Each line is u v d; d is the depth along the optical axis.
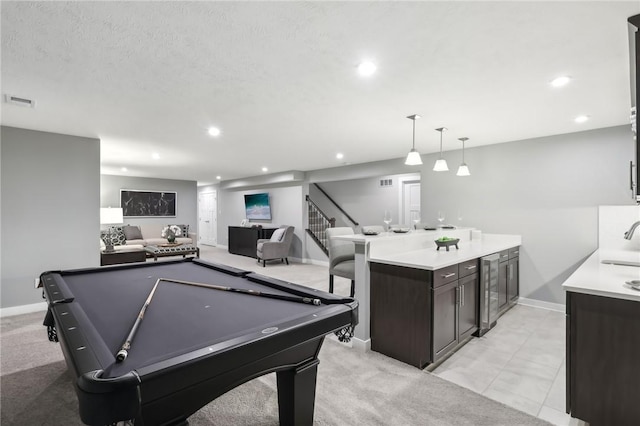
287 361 1.55
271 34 1.77
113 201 8.47
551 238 4.05
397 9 1.54
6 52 1.95
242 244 8.72
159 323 1.46
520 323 3.52
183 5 1.50
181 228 8.83
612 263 2.59
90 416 0.86
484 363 2.60
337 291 4.92
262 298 1.88
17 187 3.77
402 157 5.71
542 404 2.04
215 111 3.13
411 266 2.55
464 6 1.52
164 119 3.40
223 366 1.09
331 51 1.96
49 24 1.65
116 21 1.63
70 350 1.08
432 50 1.94
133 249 6.30
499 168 4.49
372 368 2.52
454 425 1.83
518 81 2.40
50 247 3.98
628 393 1.66
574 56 2.01
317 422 1.85
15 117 3.31
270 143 4.59
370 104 2.93
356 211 8.51
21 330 3.27
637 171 1.51
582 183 3.83
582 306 1.78
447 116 3.27
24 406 2.00
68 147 4.09
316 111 3.12
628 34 1.68
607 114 3.20
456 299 2.77
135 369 0.94
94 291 2.06
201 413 1.93
